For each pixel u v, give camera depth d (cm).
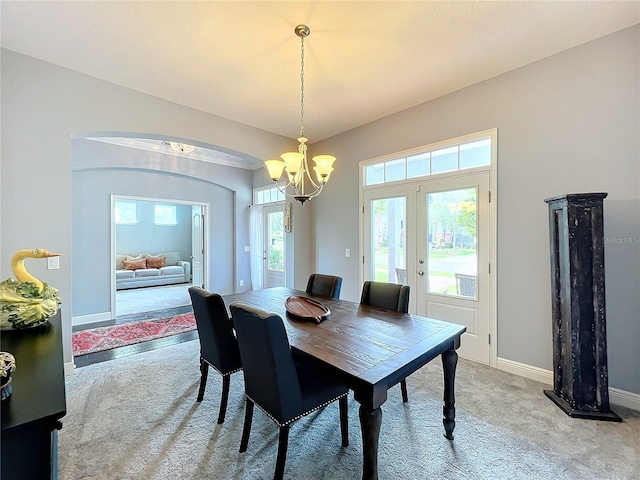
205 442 183
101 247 464
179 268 834
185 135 342
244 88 305
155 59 255
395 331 182
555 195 251
